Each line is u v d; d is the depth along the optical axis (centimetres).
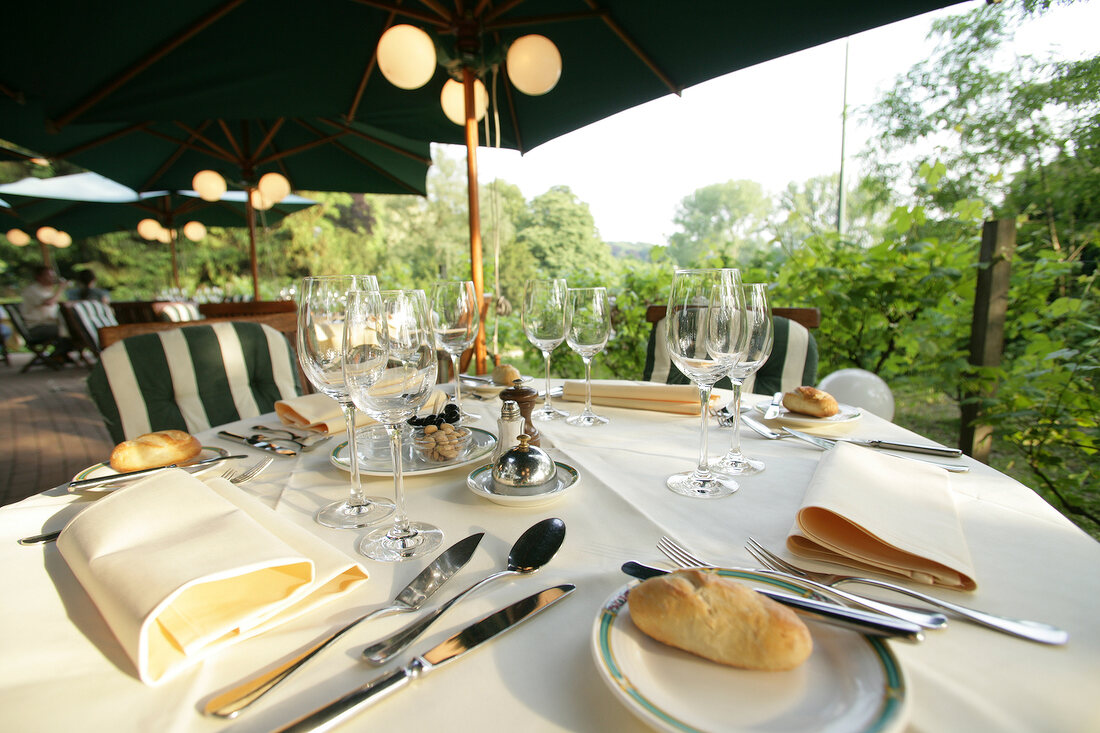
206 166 539
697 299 79
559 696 39
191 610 47
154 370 147
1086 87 312
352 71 289
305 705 39
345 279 79
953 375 237
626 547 62
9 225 805
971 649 42
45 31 208
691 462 91
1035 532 61
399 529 65
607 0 224
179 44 231
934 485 69
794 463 89
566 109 309
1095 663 40
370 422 118
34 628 48
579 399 136
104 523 55
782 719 33
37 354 791
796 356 179
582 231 1512
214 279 1587
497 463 77
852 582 53
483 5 224
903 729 31
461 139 369
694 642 39
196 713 38
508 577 55
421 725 37
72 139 395
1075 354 210
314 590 50
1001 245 224
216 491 68
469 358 256
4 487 312
